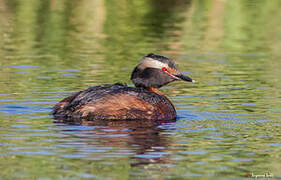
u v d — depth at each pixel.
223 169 10.05
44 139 11.56
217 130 12.74
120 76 19.67
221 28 31.20
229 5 37.59
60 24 31.11
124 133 12.18
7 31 28.92
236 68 21.75
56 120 13.16
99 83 18.38
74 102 13.60
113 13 34.59
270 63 22.95
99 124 12.87
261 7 37.22
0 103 15.02
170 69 14.80
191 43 27.19
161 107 13.80
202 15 34.59
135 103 13.53
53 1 37.75
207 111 14.83
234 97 16.66
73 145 11.19
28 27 30.09
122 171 9.79
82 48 25.28
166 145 11.38
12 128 12.42
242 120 13.79
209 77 19.97
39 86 17.58
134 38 28.00
